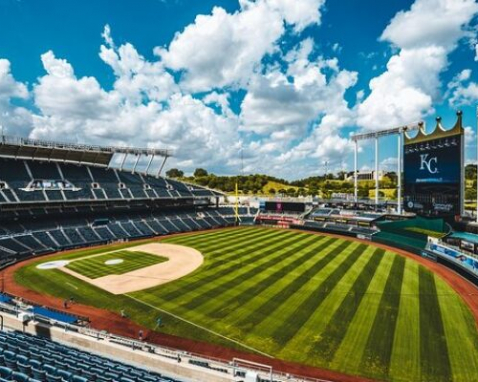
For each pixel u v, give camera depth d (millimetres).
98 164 90688
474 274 40906
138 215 87562
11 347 20453
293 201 102312
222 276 45156
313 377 22328
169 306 34969
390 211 81438
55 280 43938
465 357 24359
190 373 20438
